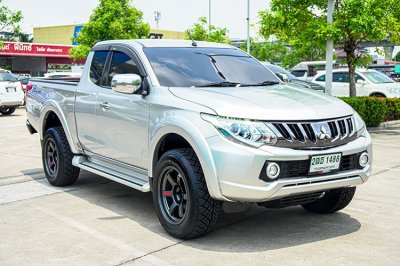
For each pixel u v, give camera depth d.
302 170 4.43
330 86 13.40
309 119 4.49
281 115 4.42
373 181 7.34
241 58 6.16
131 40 6.04
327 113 4.67
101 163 6.37
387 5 12.91
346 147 4.64
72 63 47.50
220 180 4.33
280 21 13.83
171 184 4.88
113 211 5.82
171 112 4.85
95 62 6.40
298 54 35.31
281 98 4.85
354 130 4.83
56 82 7.10
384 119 15.16
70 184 7.06
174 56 5.71
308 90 5.51
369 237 4.86
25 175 7.88
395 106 15.55
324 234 4.95
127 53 5.88
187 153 4.66
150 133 5.13
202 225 4.57
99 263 4.24
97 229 5.16
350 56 14.50
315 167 4.45
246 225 5.25
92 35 32.66
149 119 5.14
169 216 4.89
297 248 4.56
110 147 5.88
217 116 4.44
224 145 4.33
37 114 7.37
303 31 13.64
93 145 6.22
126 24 32.38
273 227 5.18
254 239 4.81
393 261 4.25
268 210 5.81
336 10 13.62
